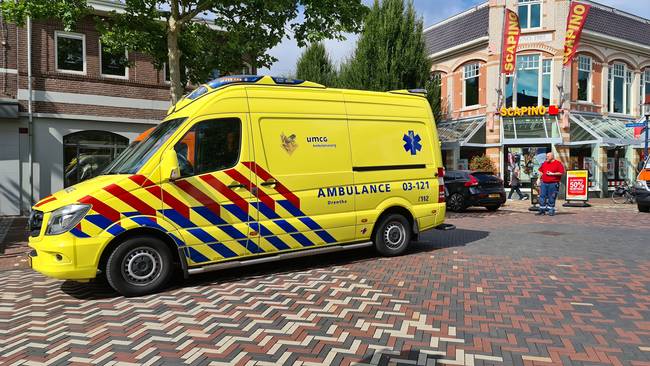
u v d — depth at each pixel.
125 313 4.72
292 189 6.30
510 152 21.61
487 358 3.51
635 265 6.41
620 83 24.12
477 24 22.89
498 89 21.33
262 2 9.24
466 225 11.27
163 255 5.49
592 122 21.66
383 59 19.08
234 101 5.98
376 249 7.20
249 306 4.86
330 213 6.62
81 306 5.03
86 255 5.05
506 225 11.13
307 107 6.51
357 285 5.62
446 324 4.23
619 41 23.00
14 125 14.87
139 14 10.39
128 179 5.29
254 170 6.02
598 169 21.62
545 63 21.48
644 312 4.48
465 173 15.10
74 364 3.52
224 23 9.82
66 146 15.75
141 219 5.30
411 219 7.52
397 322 4.31
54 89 15.38
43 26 15.22
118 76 16.59
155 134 5.98
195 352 3.70
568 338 3.87
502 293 5.18
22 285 6.13
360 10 9.97
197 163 5.68
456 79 23.80
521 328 4.11
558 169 13.19
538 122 21.22
